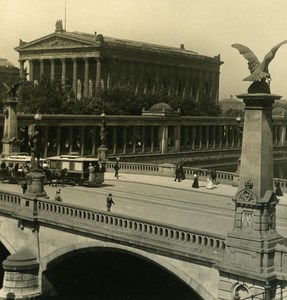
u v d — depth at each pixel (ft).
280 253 95.86
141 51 550.36
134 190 185.78
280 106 491.31
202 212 143.54
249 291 96.02
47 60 547.08
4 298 131.95
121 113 421.59
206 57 634.43
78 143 396.98
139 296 139.13
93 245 122.93
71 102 396.78
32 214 135.74
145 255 112.98
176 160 421.18
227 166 482.69
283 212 148.46
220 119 475.72
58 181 195.83
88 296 139.33
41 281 134.51
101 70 524.52
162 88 535.19
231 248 98.68
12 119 255.91
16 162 208.03
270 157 98.43
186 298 136.15
